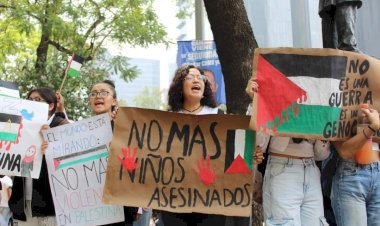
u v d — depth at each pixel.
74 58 6.69
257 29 8.34
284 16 8.36
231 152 3.96
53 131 4.54
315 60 3.81
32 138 4.55
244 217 4.36
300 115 3.77
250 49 5.54
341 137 3.79
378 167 3.86
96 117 4.46
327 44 4.71
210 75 5.63
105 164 4.40
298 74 3.80
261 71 3.80
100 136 4.43
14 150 4.52
